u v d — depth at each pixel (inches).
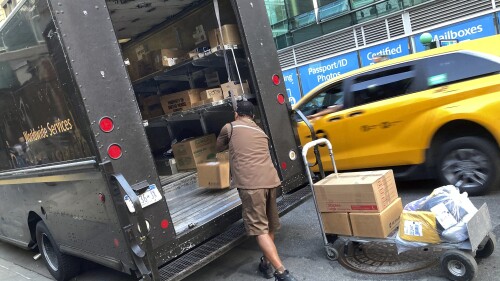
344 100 238.2
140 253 129.2
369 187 143.6
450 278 131.0
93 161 131.3
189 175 243.1
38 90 148.0
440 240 130.0
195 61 206.5
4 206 225.9
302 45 661.3
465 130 196.9
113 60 134.1
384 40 564.7
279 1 681.0
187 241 148.8
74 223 161.5
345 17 603.8
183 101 228.7
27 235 217.5
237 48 188.1
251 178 147.9
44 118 151.3
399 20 543.8
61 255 192.5
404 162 215.8
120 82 134.8
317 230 197.2
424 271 140.6
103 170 128.3
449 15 496.7
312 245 181.2
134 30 238.8
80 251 166.2
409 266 146.3
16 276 224.4
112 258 144.8
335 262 160.9
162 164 271.3
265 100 178.7
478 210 131.6
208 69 230.5
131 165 133.8
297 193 183.3
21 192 197.2
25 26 141.7
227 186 204.8
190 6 212.1
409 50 541.0
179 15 222.4
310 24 647.8
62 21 125.6
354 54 601.0
